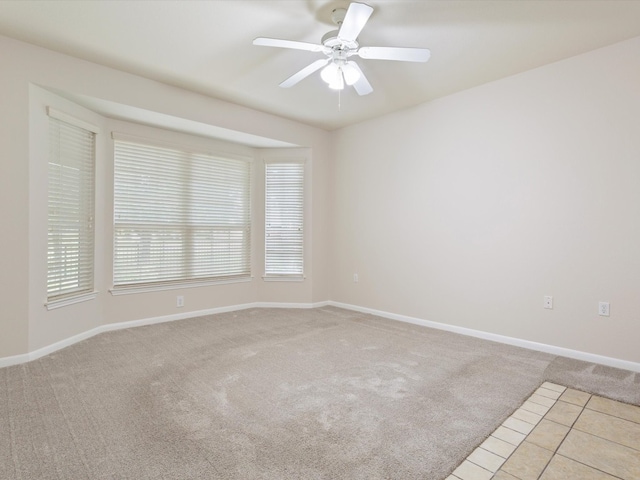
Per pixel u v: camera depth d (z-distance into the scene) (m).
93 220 3.50
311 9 2.30
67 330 3.20
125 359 2.87
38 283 2.89
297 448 1.70
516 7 2.25
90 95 3.05
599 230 2.81
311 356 2.98
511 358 2.93
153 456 1.63
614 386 2.40
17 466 1.56
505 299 3.35
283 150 4.88
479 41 2.67
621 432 1.87
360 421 1.95
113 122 3.66
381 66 3.07
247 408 2.09
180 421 1.94
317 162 4.91
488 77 3.31
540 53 2.86
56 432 1.82
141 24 2.49
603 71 2.77
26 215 2.79
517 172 3.25
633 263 2.67
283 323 4.05
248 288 4.85
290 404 2.14
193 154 4.28
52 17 2.41
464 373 2.62
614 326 2.75
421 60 2.39
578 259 2.92
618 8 2.26
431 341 3.40
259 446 1.72
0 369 2.63
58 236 3.12
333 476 1.51
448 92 3.67
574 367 2.73
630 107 2.66
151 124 3.81
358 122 4.66
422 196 4.00
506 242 3.33
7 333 2.71
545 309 3.10
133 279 3.86
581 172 2.89
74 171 3.28
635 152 2.65
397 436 1.81
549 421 1.98
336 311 4.68
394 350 3.13
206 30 2.56
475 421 1.96
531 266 3.18
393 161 4.29
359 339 3.46
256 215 4.91
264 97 3.82
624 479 1.52
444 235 3.80
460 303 3.68
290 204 4.91
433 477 1.52
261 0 2.21
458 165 3.67
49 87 2.87
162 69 3.18
